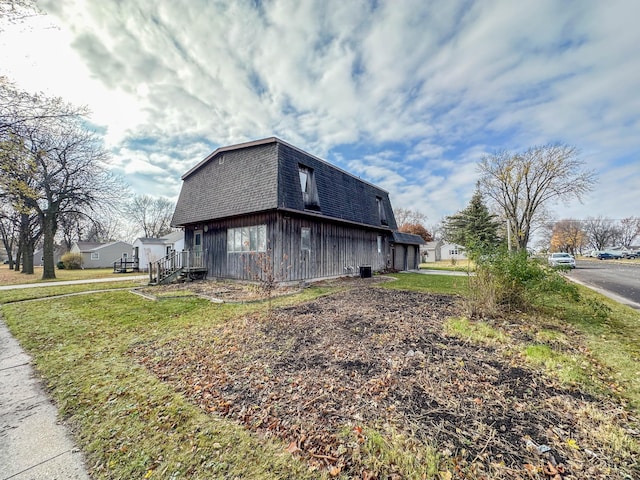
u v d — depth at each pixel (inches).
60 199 665.0
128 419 104.3
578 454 78.1
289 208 385.1
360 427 92.3
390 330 187.8
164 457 84.2
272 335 186.9
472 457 77.6
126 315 262.5
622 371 127.6
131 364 154.4
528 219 1024.9
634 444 81.3
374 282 456.1
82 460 86.0
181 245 1047.6
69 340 199.3
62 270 1091.3
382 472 74.2
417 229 1653.5
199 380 131.6
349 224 547.2
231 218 466.0
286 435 90.9
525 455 78.0
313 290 367.9
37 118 355.3
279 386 122.2
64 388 130.9
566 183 948.0
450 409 100.9
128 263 1066.7
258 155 420.8
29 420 107.2
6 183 354.0
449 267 946.1
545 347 149.9
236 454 83.7
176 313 263.0
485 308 223.0
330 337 178.2
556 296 255.1
